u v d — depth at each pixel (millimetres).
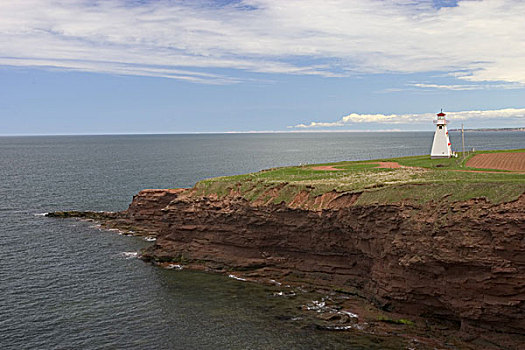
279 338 40719
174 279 55375
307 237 54781
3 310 45438
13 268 57781
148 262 61875
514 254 37531
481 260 38562
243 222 59031
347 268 52281
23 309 45844
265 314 45438
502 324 38406
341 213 51594
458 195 43938
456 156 88750
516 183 42469
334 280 52312
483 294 39094
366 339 40219
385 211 47000
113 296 49844
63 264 60094
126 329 42312
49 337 40406
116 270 58375
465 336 39625
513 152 91312
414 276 42938
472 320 39625
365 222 48438
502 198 40656
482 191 43031
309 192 57031
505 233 37844
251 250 58688
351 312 45531
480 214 40281
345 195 53281
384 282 45625
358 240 49625
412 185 48500
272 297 49625
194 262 60719
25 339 39938
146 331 42000
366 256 49438
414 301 43344
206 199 63656
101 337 40688
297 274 54875
